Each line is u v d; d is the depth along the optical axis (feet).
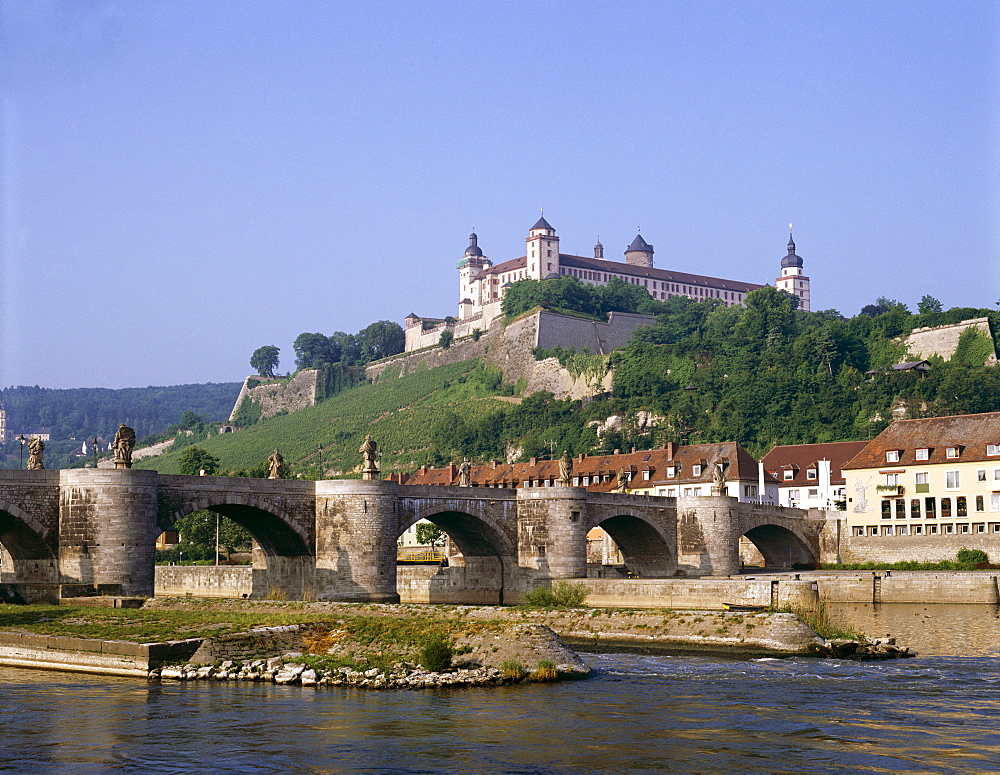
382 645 230.07
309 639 237.04
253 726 176.24
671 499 466.70
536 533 420.36
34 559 331.57
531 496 422.82
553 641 228.22
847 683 213.66
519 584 421.59
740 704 193.26
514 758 158.40
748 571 500.74
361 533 367.25
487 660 221.25
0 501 313.94
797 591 335.67
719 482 477.77
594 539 551.18
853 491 519.19
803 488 612.29
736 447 589.32
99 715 183.73
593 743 166.09
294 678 213.87
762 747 163.63
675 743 165.99
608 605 365.81
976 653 257.96
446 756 159.43
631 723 178.29
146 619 263.49
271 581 387.96
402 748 163.12
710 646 262.67
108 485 320.09
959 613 359.25
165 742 166.50
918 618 342.64
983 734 171.12
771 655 253.44
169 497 335.06
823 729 174.50
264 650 230.07
